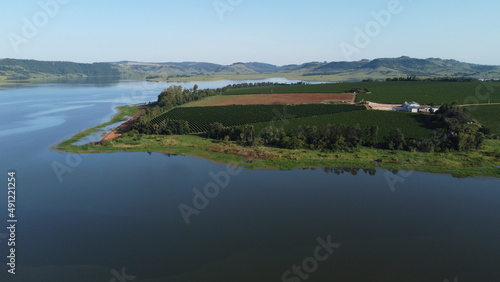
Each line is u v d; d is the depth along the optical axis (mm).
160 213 60125
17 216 58656
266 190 69875
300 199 65688
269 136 103125
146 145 102312
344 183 73250
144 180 75188
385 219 57844
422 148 92812
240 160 87938
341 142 94625
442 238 51938
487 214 59250
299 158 88125
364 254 47938
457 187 70250
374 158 87250
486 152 89188
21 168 82750
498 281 42125
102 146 101500
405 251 48625
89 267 45312
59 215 59188
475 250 48812
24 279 42938
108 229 54812
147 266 45562
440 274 43594
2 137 113812
